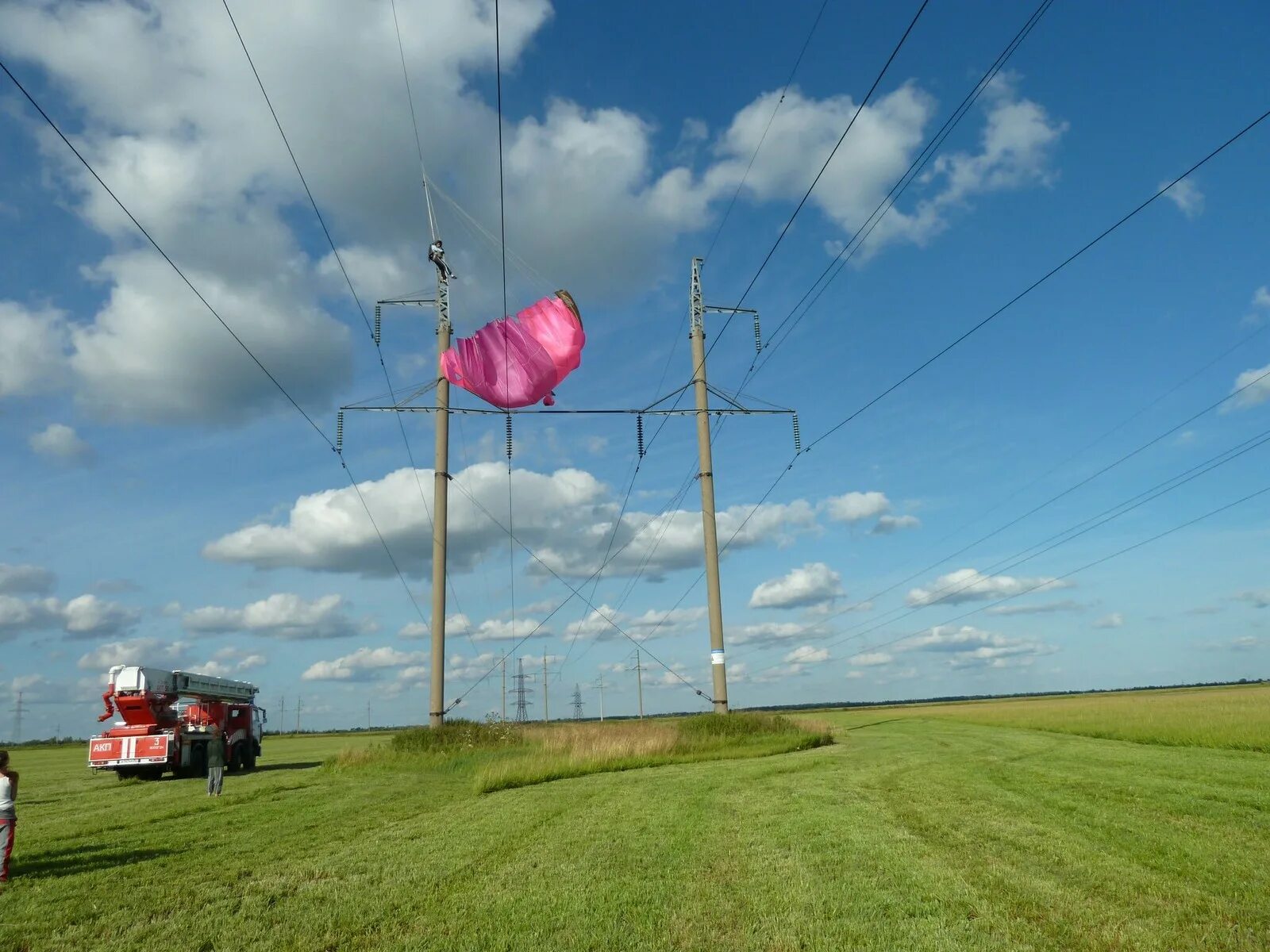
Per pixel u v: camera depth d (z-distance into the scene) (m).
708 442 41.09
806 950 7.48
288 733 157.38
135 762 30.92
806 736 37.16
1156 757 24.69
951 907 8.70
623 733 37.47
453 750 34.25
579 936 8.05
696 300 42.06
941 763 24.89
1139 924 7.95
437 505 37.91
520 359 27.73
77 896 10.56
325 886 10.67
